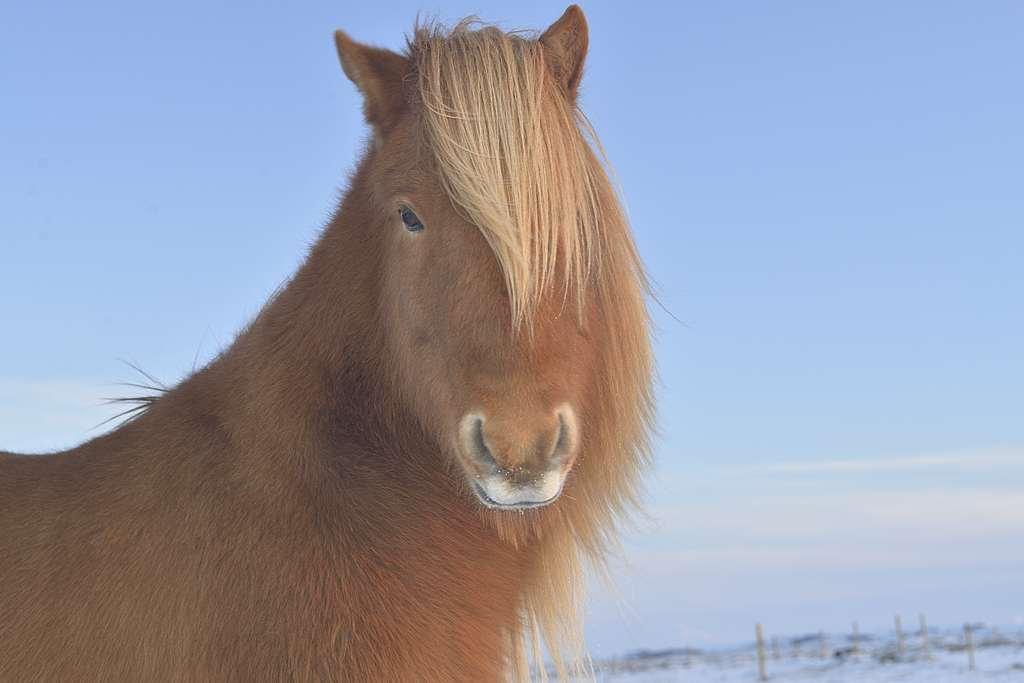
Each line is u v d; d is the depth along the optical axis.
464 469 2.23
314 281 2.71
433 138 2.35
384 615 2.35
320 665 2.28
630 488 2.71
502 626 2.59
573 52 2.63
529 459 2.13
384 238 2.58
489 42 2.43
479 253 2.26
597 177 2.52
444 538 2.49
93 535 2.47
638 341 2.56
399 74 2.62
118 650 2.34
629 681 40.84
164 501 2.46
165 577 2.37
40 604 2.41
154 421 2.67
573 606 2.86
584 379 2.37
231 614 2.32
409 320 2.38
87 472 2.62
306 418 2.53
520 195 2.24
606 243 2.49
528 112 2.32
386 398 2.56
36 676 2.35
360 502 2.45
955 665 37.75
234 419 2.57
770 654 55.75
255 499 2.43
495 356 2.19
